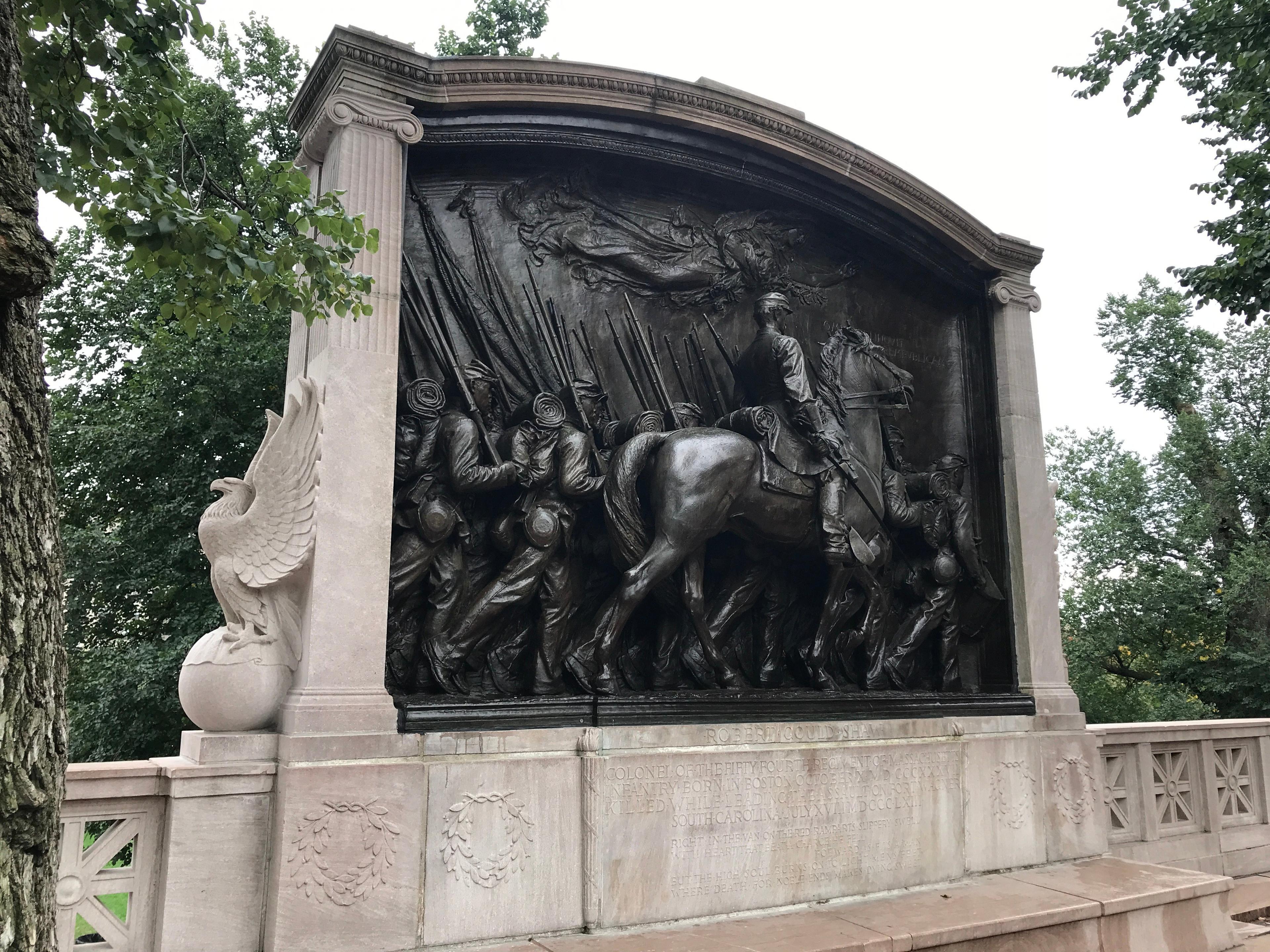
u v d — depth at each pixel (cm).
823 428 692
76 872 446
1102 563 2477
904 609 774
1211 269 1173
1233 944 670
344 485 518
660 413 661
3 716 216
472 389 595
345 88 571
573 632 619
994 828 702
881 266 829
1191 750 870
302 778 471
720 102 702
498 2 1983
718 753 591
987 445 838
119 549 1594
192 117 1584
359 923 472
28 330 234
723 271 736
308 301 462
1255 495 2272
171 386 1577
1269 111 1055
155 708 1510
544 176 677
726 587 686
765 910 587
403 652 557
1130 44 1109
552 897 526
